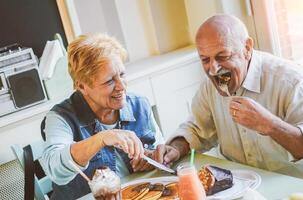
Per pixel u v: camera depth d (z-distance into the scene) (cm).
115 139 138
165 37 293
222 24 142
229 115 159
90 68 149
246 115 136
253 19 255
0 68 222
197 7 283
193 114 173
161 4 287
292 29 244
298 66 153
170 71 260
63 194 162
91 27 273
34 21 257
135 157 141
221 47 140
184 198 114
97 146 139
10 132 222
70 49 155
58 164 143
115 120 165
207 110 169
